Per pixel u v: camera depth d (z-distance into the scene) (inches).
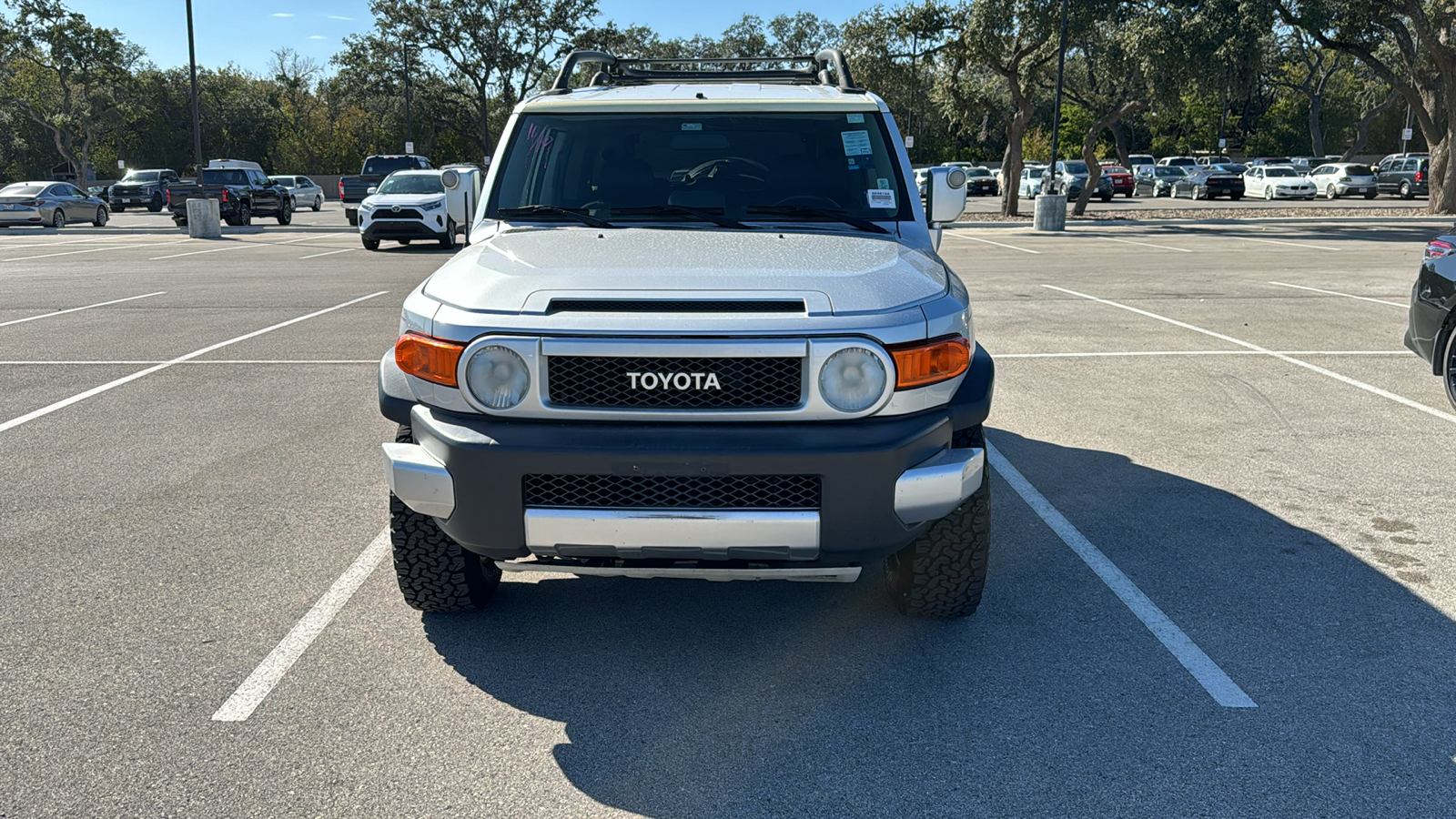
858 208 169.5
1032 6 1156.5
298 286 593.0
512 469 126.1
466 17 2353.6
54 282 613.3
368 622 157.9
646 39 2950.3
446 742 124.8
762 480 127.3
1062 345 382.3
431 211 882.8
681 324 124.5
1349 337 394.9
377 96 2645.2
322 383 323.9
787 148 174.2
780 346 124.4
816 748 123.5
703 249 146.3
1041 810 111.1
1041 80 1524.4
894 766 119.5
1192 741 124.2
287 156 3294.8
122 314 473.1
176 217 1278.3
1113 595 166.7
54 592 167.6
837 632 155.0
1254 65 1063.6
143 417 282.7
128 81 2878.9
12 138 3004.4
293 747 123.4
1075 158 2957.7
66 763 119.6
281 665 143.8
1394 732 126.0
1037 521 201.3
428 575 151.6
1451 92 1185.4
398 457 132.8
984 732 126.7
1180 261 714.2
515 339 125.7
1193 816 109.9
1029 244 899.4
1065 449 249.0
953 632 154.3
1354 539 190.1
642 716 131.0
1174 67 1072.2
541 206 171.3
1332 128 3110.2
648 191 172.1
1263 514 203.5
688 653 147.9
